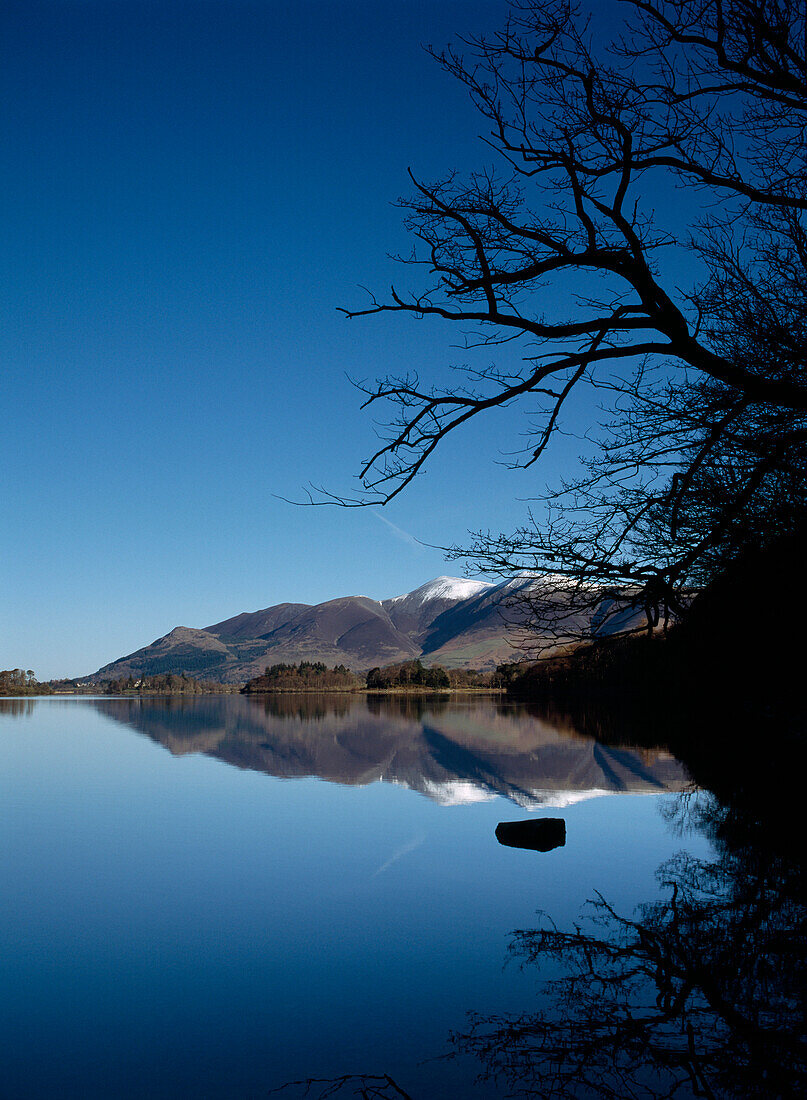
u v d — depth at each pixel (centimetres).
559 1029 687
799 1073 603
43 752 3278
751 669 1719
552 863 1256
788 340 666
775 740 1888
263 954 895
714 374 566
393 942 925
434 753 2991
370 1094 591
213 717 6494
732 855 1259
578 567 621
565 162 566
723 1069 612
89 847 1434
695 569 826
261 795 2019
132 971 852
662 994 754
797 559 883
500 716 5347
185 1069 640
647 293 564
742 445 658
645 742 3045
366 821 1647
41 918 1027
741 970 800
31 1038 699
